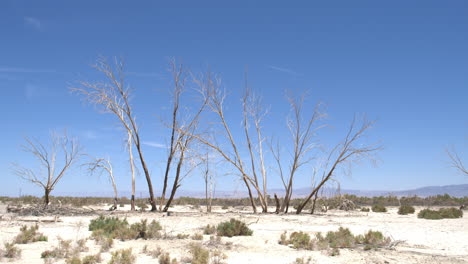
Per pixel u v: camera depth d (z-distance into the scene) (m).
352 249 11.24
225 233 13.78
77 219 19.28
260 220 20.16
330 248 11.32
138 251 10.44
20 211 22.41
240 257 9.91
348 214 26.86
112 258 8.55
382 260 9.59
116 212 24.39
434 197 45.78
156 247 11.02
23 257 9.12
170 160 25.70
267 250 10.95
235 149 26.58
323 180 25.67
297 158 27.00
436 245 12.75
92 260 8.59
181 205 38.47
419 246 12.40
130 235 12.58
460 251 11.52
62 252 9.45
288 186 27.16
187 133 25.12
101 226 14.31
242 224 14.19
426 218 23.52
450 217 24.36
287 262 9.32
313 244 11.34
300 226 17.70
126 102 25.42
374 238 12.35
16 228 14.59
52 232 13.88
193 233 14.52
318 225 18.30
